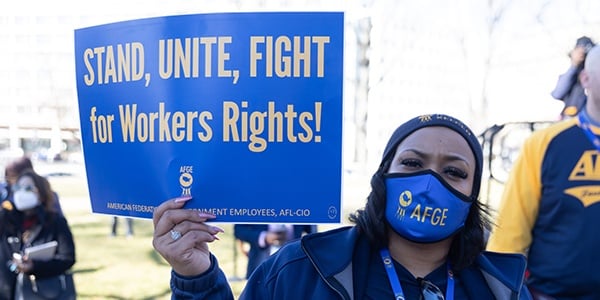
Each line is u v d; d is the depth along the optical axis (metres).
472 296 1.48
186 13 1.51
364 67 8.83
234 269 6.29
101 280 6.35
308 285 1.44
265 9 1.49
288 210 1.53
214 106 1.51
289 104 1.50
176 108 1.52
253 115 1.51
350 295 1.39
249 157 1.52
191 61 1.51
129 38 1.56
